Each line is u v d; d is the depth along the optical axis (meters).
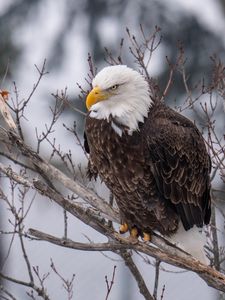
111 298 20.50
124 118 10.88
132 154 10.93
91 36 22.56
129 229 11.40
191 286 20.72
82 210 10.50
